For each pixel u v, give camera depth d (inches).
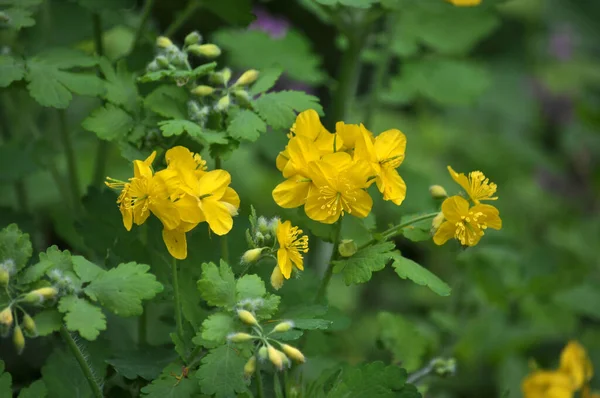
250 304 21.4
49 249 21.5
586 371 25.8
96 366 23.4
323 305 22.8
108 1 25.3
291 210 24.1
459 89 29.3
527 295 29.2
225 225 21.5
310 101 22.9
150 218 23.6
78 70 24.5
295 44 28.5
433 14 29.4
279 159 22.0
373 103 28.8
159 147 23.4
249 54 28.2
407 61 29.5
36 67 23.3
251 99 22.9
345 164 21.6
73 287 21.2
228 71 22.9
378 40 29.4
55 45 26.5
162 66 22.7
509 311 29.3
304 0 28.2
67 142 26.6
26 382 25.2
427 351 26.4
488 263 28.5
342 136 22.0
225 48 28.2
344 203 21.8
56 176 27.0
